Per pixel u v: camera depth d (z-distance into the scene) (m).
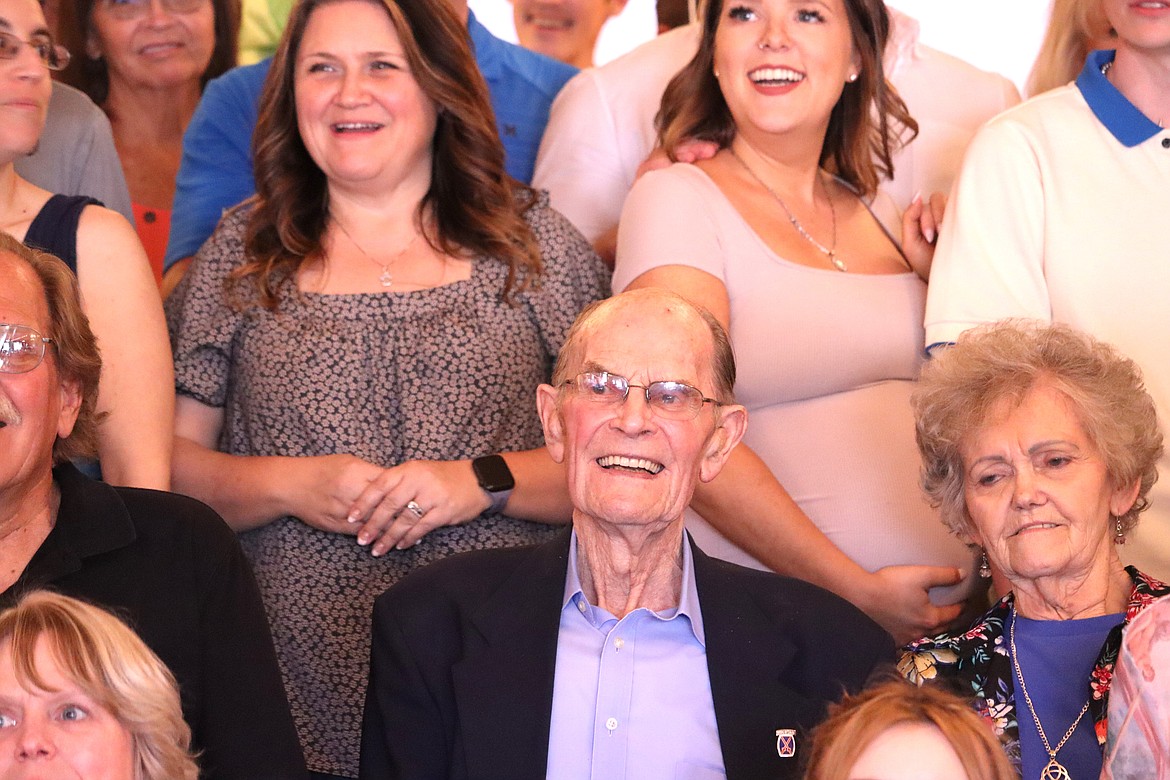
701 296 8.35
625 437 6.47
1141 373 7.19
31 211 8.17
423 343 8.38
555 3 12.27
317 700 8.12
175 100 11.55
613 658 6.57
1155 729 5.61
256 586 6.96
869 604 8.16
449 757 6.48
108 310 8.09
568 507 8.41
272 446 8.37
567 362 6.73
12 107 8.00
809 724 6.47
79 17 11.26
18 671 5.47
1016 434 6.61
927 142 10.29
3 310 6.36
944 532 8.40
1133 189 7.98
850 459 8.41
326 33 8.62
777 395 8.49
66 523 6.60
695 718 6.50
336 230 8.80
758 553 8.20
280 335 8.41
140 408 8.09
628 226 8.73
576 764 6.43
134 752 5.62
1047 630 6.66
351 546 8.17
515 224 8.84
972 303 8.09
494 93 11.13
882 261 9.06
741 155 9.09
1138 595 6.56
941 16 12.02
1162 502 7.78
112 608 6.51
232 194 10.38
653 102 10.37
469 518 8.12
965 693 6.64
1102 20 9.01
